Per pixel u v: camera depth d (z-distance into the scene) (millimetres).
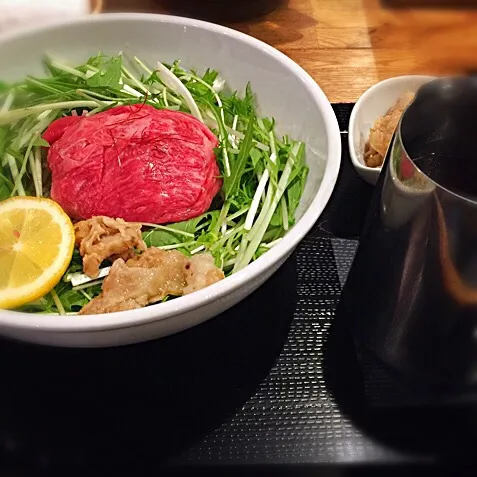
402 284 278
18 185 356
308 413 293
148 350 312
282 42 504
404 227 267
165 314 257
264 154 373
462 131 278
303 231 287
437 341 280
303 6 537
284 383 303
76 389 298
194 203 345
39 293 301
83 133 350
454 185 282
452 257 250
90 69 402
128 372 304
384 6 432
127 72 411
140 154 341
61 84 394
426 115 271
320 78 476
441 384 294
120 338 271
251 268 272
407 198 258
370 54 493
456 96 265
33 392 296
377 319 299
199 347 314
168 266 313
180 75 411
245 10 523
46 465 274
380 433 287
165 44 409
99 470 274
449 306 265
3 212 319
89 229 325
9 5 452
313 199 313
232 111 402
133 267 312
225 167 367
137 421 287
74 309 324
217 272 308
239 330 323
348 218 379
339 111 448
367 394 298
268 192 359
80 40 401
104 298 304
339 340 321
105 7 507
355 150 413
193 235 344
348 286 332
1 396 295
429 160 287
